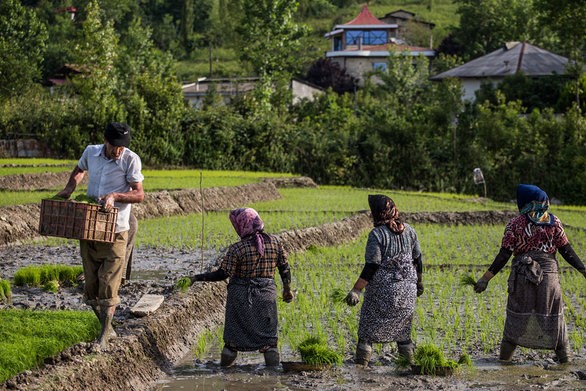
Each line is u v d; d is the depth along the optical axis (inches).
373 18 5551.2
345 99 3457.2
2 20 3292.3
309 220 1253.7
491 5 5039.4
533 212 531.2
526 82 2974.9
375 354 557.0
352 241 1171.3
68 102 2488.9
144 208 1296.8
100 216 450.6
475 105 2556.6
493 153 2426.2
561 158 2345.0
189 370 512.4
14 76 3058.6
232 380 493.4
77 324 489.7
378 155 2464.3
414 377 504.4
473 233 1289.4
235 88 3676.2
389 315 513.7
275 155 2490.2
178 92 2497.5
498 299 743.7
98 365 442.6
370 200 522.0
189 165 2474.2
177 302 606.5
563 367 531.8
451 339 595.8
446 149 2452.0
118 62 3789.4
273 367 520.1
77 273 725.3
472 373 515.2
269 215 1336.1
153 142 2415.1
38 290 682.2
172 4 6663.4
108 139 475.5
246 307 512.4
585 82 2746.1
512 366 533.6
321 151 2500.0
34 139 2353.6
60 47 4869.6
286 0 3262.8
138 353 489.4
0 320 485.1
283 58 3356.3
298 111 3307.1
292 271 869.2
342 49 5506.9
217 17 6756.9
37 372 416.2
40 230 452.4
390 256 513.3
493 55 3363.7
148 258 919.0
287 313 662.5
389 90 4072.3
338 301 523.8
